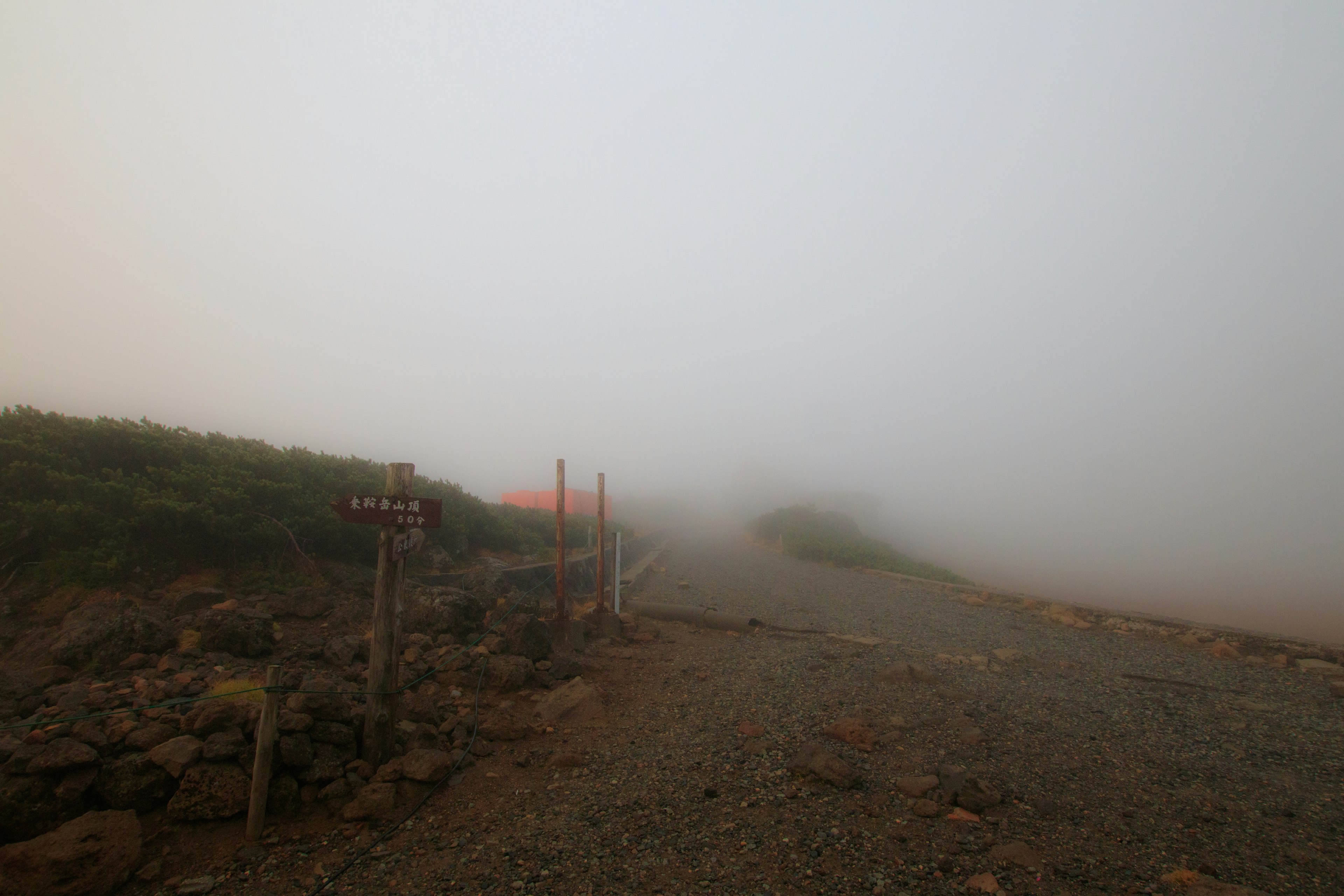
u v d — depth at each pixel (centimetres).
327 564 981
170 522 823
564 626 1018
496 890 375
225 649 667
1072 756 592
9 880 335
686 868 399
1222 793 513
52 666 573
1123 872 388
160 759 418
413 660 760
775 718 711
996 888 369
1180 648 1151
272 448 1156
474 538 1494
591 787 529
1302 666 980
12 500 739
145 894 363
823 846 425
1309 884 378
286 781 452
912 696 790
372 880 387
